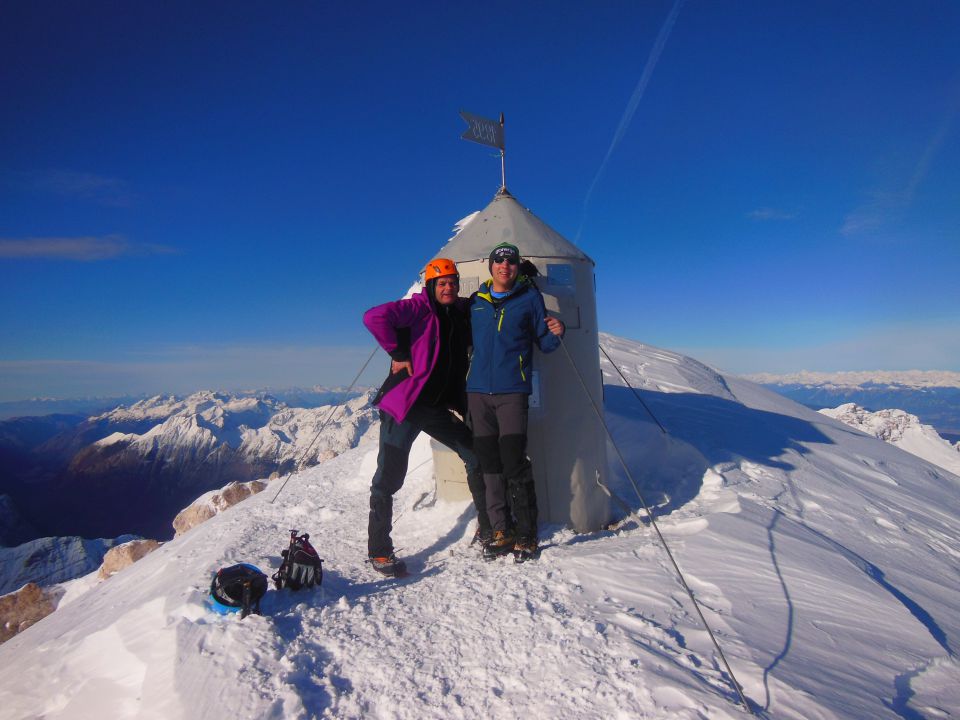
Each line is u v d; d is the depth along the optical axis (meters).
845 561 3.70
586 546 3.71
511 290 3.58
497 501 3.57
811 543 3.91
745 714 2.00
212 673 2.35
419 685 2.33
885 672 2.51
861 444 8.67
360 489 6.02
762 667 2.33
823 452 7.24
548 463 4.09
